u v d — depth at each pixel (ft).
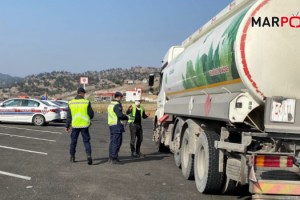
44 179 29.66
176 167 36.55
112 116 37.99
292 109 20.68
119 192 26.35
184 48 40.65
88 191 26.37
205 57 26.94
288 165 20.65
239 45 20.92
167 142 41.70
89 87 543.39
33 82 600.80
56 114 84.17
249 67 20.81
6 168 33.42
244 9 22.53
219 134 26.35
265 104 20.77
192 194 26.32
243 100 21.43
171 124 40.57
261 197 20.25
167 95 43.96
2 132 65.10
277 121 20.62
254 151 21.35
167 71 43.16
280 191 20.25
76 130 37.01
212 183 25.48
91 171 33.45
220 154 24.79
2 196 24.50
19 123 88.43
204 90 28.43
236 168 22.06
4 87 558.15
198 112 28.19
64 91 545.44
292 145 21.36
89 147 36.94
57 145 50.60
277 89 20.80
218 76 24.61
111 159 38.06
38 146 48.73
